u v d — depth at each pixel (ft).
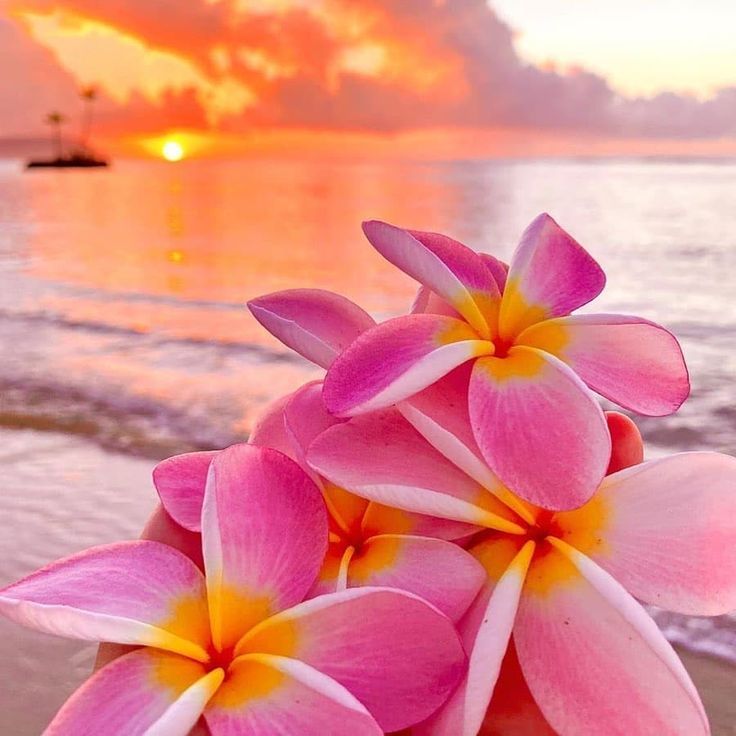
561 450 0.60
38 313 10.06
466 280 0.71
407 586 0.61
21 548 3.31
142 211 32.50
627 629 0.58
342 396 0.61
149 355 7.38
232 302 11.34
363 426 0.66
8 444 4.82
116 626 0.56
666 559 0.62
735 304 10.69
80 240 21.39
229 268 16.16
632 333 0.69
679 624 2.69
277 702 0.53
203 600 0.61
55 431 5.08
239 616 0.59
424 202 34.81
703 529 0.63
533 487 0.58
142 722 0.53
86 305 10.82
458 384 0.67
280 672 0.54
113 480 4.11
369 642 0.56
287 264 16.88
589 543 0.64
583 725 0.56
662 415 0.66
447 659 0.56
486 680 0.55
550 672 0.58
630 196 33.99
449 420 0.64
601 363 0.67
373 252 18.95
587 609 0.59
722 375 6.37
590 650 0.58
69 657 2.46
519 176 61.00
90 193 45.62
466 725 0.53
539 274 0.71
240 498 0.63
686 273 13.78
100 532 3.45
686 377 0.68
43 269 15.51
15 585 0.59
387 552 0.64
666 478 0.66
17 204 35.65
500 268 0.79
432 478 0.64
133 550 0.63
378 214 29.63
